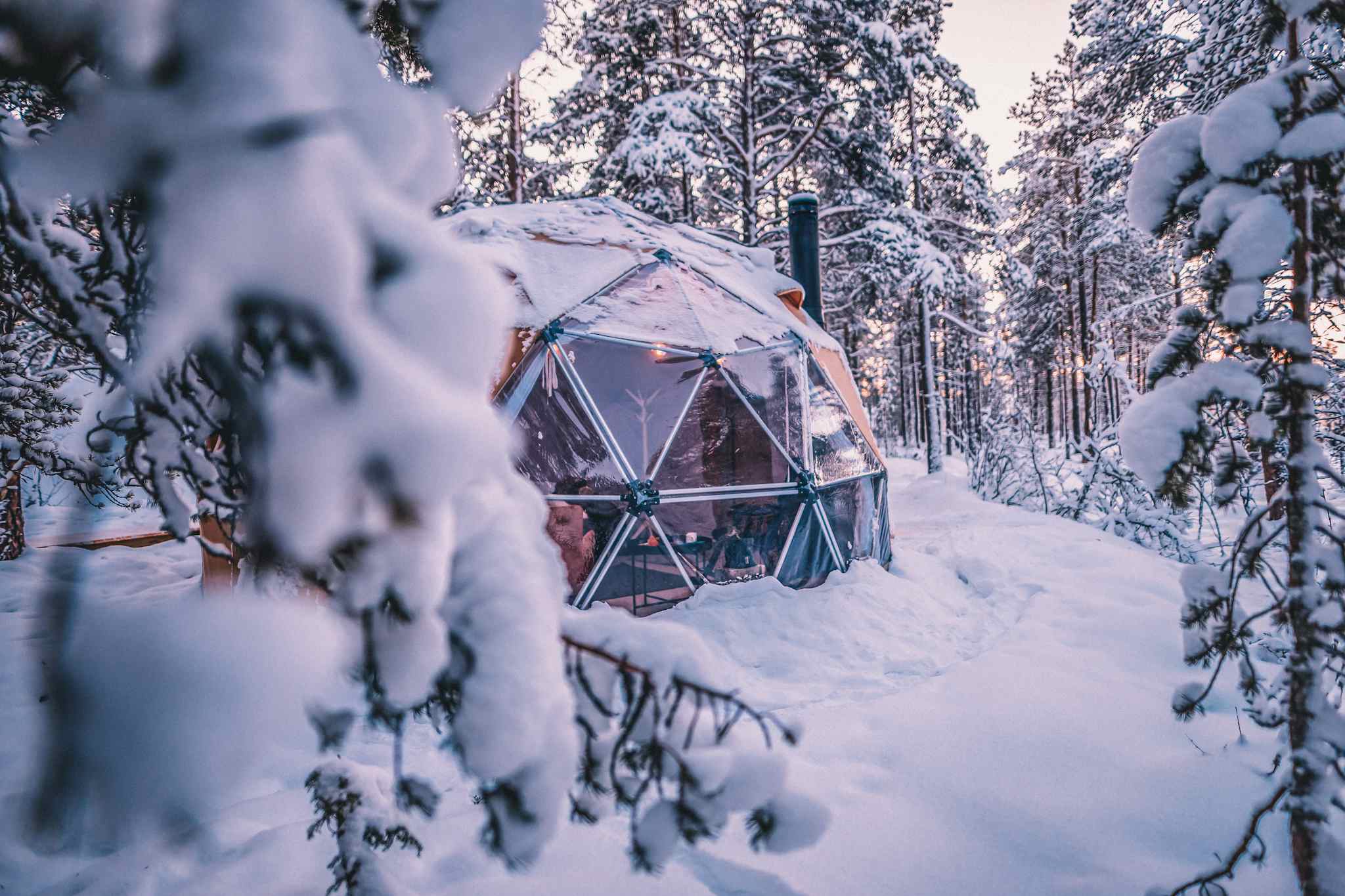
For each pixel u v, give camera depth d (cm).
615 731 148
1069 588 682
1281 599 234
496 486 125
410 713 136
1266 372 234
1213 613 257
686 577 643
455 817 303
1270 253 216
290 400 76
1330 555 216
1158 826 305
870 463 869
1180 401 242
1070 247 2833
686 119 1530
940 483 1617
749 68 1783
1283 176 226
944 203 2347
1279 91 223
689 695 143
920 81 2033
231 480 123
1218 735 382
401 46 147
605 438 648
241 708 64
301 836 290
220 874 268
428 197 103
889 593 673
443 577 93
